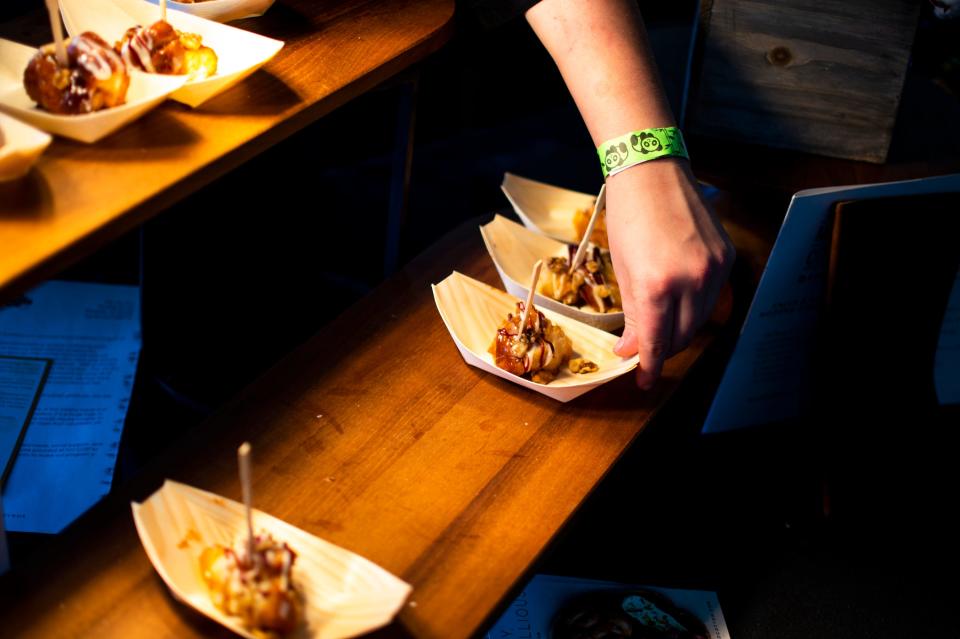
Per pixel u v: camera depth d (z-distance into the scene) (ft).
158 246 4.61
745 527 4.36
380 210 6.11
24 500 3.82
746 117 4.87
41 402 4.27
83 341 4.66
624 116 3.68
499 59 7.26
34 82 3.04
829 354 4.41
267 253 5.06
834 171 4.79
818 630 3.96
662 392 3.77
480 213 6.14
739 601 4.01
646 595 3.94
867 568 4.25
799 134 4.87
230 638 2.68
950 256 4.37
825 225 4.27
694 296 3.56
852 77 4.70
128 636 2.68
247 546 2.65
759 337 4.55
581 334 3.89
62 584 2.79
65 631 2.67
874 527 4.43
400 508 3.13
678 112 5.70
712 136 4.95
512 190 4.69
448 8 4.25
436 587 2.90
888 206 4.23
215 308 4.79
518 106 7.29
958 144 5.37
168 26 3.37
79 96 3.04
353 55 3.79
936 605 4.14
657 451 4.69
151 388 4.54
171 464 3.17
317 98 3.48
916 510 4.49
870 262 4.28
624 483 4.47
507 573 2.97
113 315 4.86
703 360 4.08
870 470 4.49
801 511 4.49
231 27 3.54
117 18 3.62
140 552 2.90
